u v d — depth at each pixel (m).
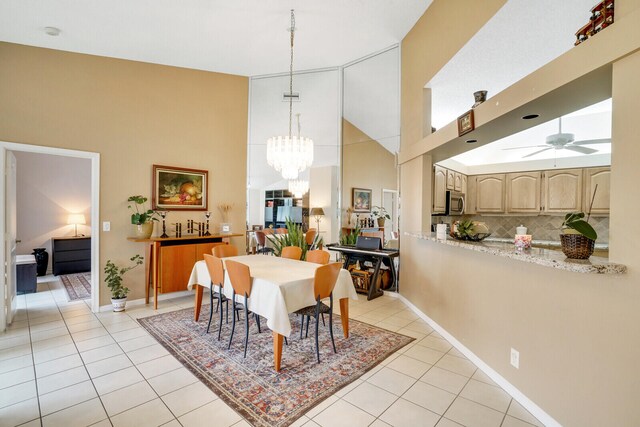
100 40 3.66
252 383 2.37
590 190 4.50
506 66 3.29
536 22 2.56
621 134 1.49
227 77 5.07
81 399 2.16
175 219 4.54
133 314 3.88
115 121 4.07
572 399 1.75
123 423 1.92
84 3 3.02
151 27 3.52
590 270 1.49
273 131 5.51
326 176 5.39
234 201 5.13
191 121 4.71
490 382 2.41
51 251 6.19
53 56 3.68
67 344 3.02
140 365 2.63
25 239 5.97
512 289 2.24
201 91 4.81
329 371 2.55
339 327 3.52
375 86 4.75
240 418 1.98
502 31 2.68
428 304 3.64
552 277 1.90
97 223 3.94
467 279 2.82
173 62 4.45
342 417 2.00
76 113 3.80
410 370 2.58
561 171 4.75
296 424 1.93
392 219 4.72
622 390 1.49
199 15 3.39
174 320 3.68
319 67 5.09
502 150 5.30
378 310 4.14
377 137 4.79
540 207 4.95
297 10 3.45
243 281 2.74
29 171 6.00
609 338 1.55
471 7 2.79
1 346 2.97
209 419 1.97
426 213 3.86
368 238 4.86
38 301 4.37
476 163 5.63
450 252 3.12
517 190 5.17
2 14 3.08
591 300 1.65
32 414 2.00
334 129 5.26
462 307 2.89
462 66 3.27
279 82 5.39
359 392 2.27
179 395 2.21
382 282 4.89
